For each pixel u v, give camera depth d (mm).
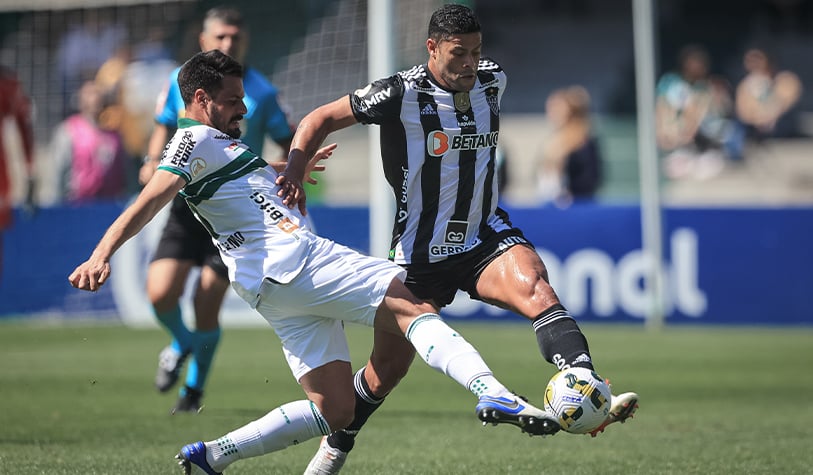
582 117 54062
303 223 15719
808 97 86875
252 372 33156
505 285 16156
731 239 45625
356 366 33094
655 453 20516
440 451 20812
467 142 16516
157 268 25672
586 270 45969
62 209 46594
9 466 18484
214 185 15344
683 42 90625
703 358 36875
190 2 53688
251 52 53312
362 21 51844
